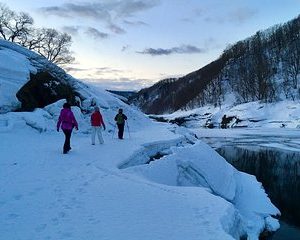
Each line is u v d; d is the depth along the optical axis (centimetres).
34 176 1079
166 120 11950
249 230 1316
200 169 1586
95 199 907
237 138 5225
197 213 850
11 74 2292
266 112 8538
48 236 678
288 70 10469
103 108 2839
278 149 3853
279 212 1605
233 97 11819
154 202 909
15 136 1777
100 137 1745
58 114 2272
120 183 1053
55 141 1820
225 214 866
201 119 10888
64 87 2655
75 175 1115
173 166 1479
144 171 1349
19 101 2188
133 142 1811
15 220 750
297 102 8338
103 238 683
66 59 6228
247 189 1820
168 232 728
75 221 761
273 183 2219
